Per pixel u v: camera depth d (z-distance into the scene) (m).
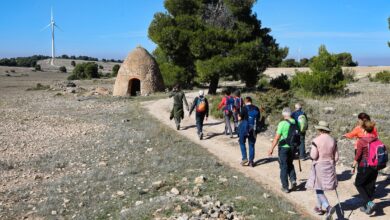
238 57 30.11
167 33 32.03
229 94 16.27
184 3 34.88
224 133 16.95
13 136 18.47
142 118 22.19
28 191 10.94
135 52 38.06
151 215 8.09
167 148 14.70
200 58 31.92
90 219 8.62
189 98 30.00
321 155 7.81
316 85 27.98
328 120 17.28
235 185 10.03
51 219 8.75
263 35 33.81
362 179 8.16
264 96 19.67
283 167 9.56
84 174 12.22
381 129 15.50
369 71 61.00
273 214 8.09
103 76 92.00
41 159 14.27
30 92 46.50
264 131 16.61
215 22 33.06
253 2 32.28
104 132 18.86
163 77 40.31
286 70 71.88
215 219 7.62
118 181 11.16
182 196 9.17
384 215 8.19
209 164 12.24
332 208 7.55
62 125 21.30
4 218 8.99
